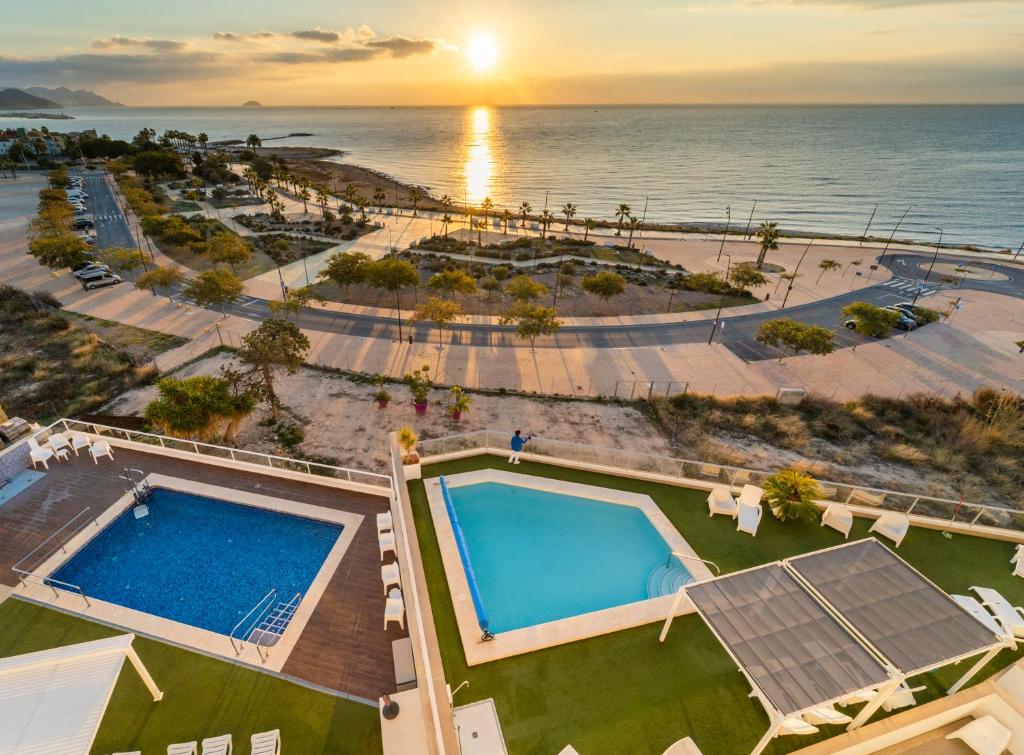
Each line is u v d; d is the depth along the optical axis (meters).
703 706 9.29
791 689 7.45
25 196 90.12
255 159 146.75
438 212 109.88
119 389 32.91
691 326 50.56
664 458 15.53
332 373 37.56
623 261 75.12
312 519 15.62
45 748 7.79
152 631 11.89
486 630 10.34
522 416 32.81
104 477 17.00
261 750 9.19
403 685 10.64
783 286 64.56
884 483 25.84
